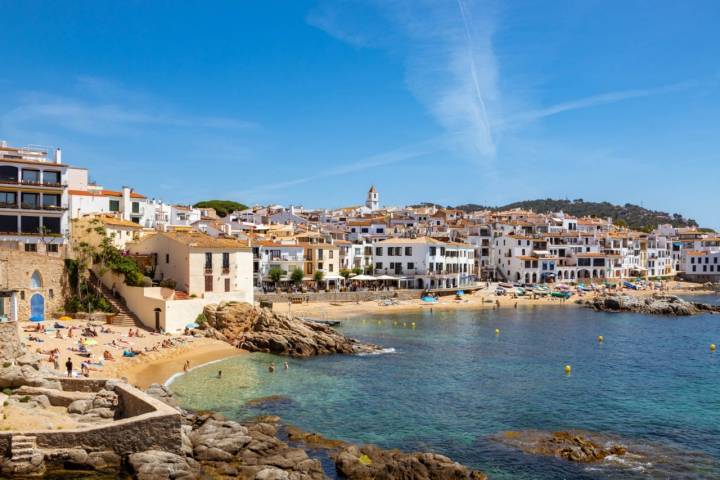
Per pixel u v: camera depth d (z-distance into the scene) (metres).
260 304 111.31
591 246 199.38
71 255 82.50
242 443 38.97
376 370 66.94
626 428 47.22
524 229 195.62
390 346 83.69
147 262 91.06
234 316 81.06
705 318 125.81
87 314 76.31
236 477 34.84
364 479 36.00
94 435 33.72
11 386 42.16
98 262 84.38
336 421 47.78
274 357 72.81
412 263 151.75
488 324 109.06
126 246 98.25
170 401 48.22
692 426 47.81
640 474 38.19
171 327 76.25
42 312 74.38
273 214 196.00
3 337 45.69
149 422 34.56
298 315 113.06
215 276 88.06
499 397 55.97
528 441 43.72
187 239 88.69
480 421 48.50
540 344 87.12
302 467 36.28
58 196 87.50
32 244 83.62
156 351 66.31
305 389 57.41
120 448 34.09
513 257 179.62
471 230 186.38
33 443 32.84
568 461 40.09
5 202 82.12
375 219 185.50
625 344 88.56
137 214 119.44
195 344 73.69
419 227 196.88
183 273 86.31
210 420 42.59
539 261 179.75
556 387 60.25
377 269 153.50
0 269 69.50
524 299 154.25
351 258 150.88
